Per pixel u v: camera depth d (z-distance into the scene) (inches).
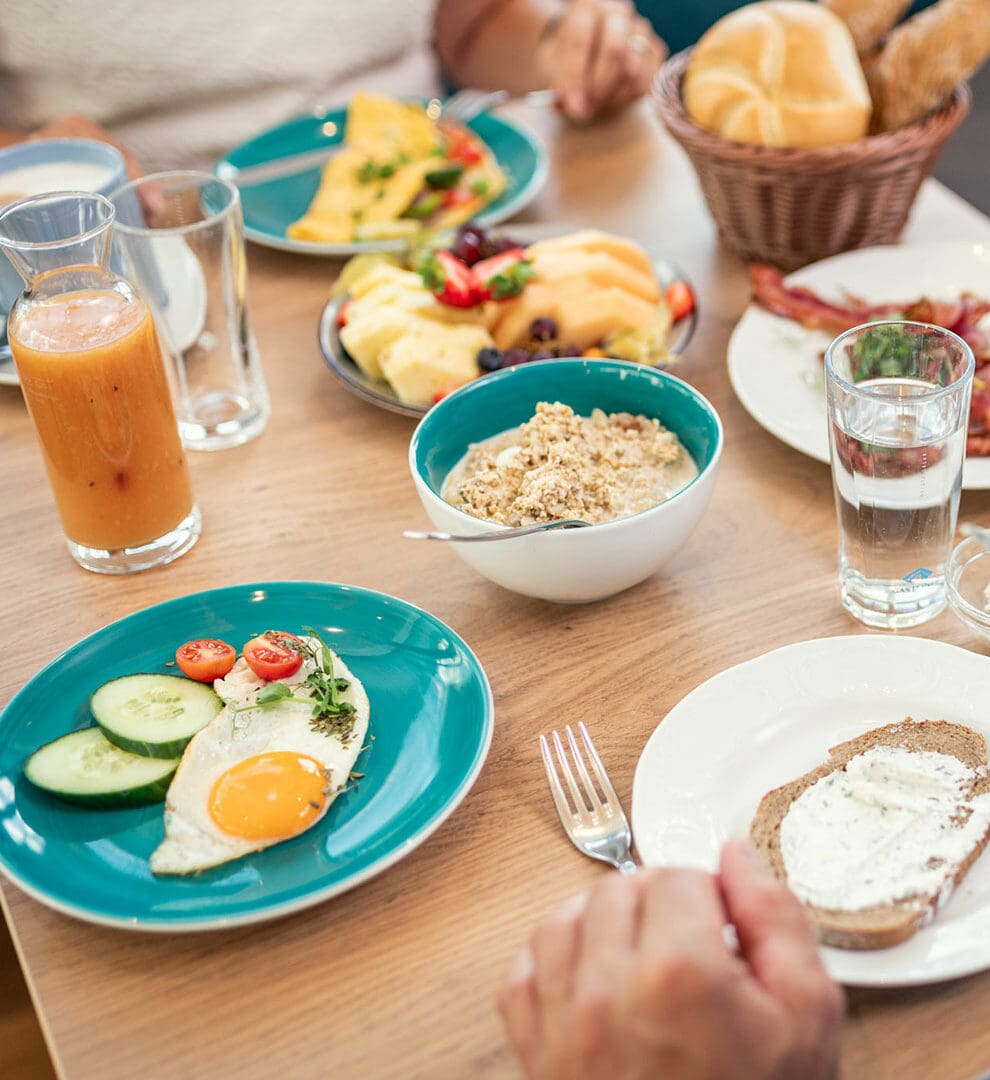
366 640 38.6
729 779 32.8
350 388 51.0
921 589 38.7
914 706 34.2
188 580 43.9
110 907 30.3
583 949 25.0
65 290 41.3
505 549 37.3
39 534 47.1
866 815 30.4
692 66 57.7
